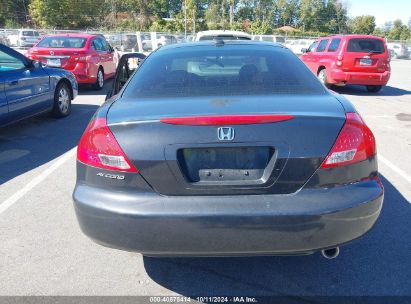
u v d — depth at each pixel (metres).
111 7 69.56
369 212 2.41
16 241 3.33
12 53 6.61
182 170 2.33
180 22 52.84
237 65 3.19
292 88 2.89
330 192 2.35
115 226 2.35
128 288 2.76
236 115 2.33
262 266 3.01
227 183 2.33
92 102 9.95
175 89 2.89
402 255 3.14
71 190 4.39
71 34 12.01
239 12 83.38
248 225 2.27
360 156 2.43
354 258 3.10
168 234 2.30
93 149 2.45
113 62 13.34
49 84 7.42
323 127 2.36
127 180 2.37
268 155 2.33
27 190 4.39
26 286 2.77
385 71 11.77
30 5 64.38
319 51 13.01
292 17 87.62
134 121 2.38
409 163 5.37
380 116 8.52
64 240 3.35
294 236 2.30
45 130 7.07
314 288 2.76
